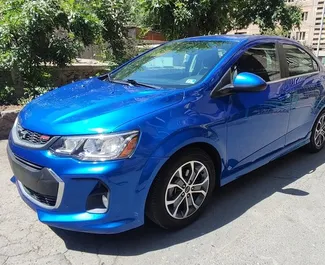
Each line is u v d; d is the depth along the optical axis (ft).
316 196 11.50
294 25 40.47
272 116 11.64
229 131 10.02
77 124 8.03
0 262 8.11
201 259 8.33
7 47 18.89
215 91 9.77
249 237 9.21
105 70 24.17
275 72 12.12
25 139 8.63
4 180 12.33
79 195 7.85
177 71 11.00
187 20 23.97
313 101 13.94
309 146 15.17
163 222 8.94
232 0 26.05
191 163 9.24
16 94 19.93
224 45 11.43
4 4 18.79
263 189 11.95
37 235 9.19
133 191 8.05
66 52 21.17
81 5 20.45
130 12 24.12
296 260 8.33
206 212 10.39
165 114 8.59
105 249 8.66
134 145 7.92
